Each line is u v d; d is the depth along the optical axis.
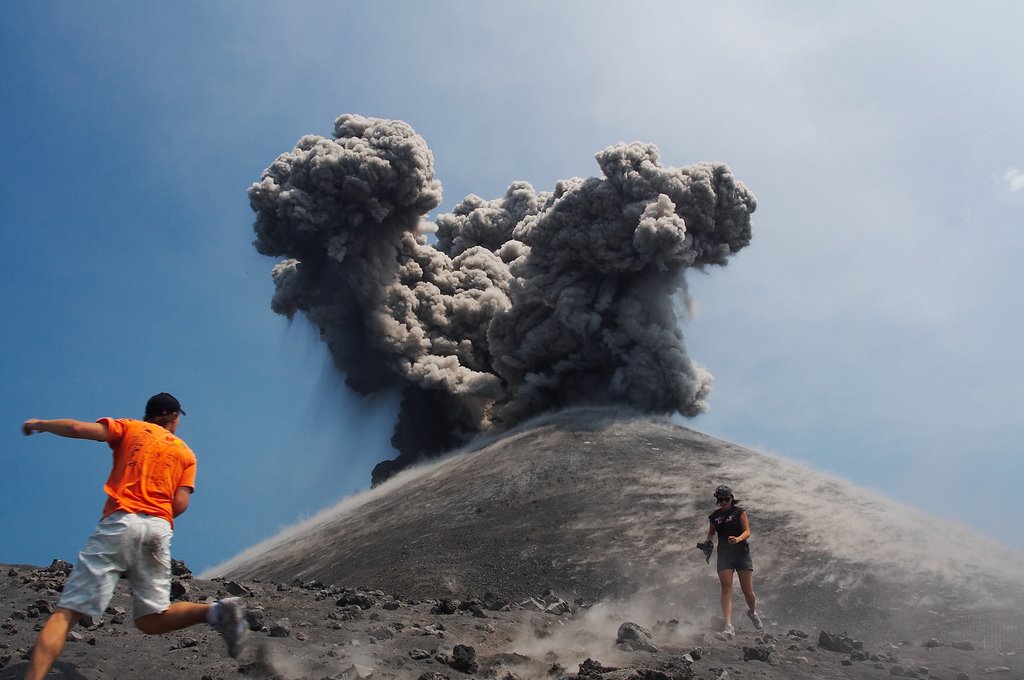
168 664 7.75
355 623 10.52
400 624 10.68
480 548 30.78
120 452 6.47
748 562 13.14
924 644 13.99
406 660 8.70
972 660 12.13
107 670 7.41
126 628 9.07
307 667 8.00
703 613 20.91
